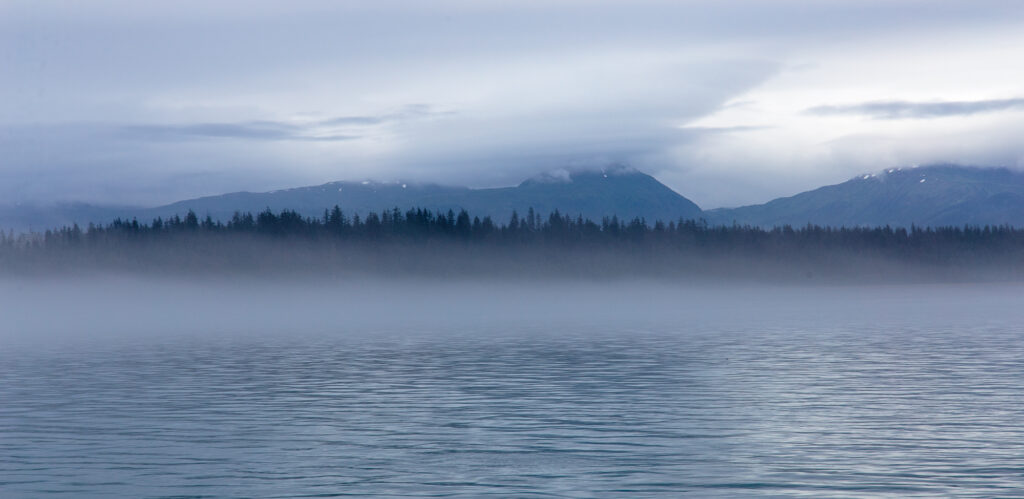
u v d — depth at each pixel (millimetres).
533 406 54500
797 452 40812
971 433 44688
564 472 37781
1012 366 74938
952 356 84312
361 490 35375
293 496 34656
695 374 70812
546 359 85188
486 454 41094
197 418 51219
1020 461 38625
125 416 52031
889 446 41812
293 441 44406
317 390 62969
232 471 38406
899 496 33719
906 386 62219
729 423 48000
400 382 67250
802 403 54594
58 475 37906
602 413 51656
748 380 66438
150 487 36031
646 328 137875
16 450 42688
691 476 36906
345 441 44219
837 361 80250
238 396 60219
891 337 110562
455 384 65625
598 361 82625
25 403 57375
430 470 38312
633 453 41000
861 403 54406
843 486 35094
